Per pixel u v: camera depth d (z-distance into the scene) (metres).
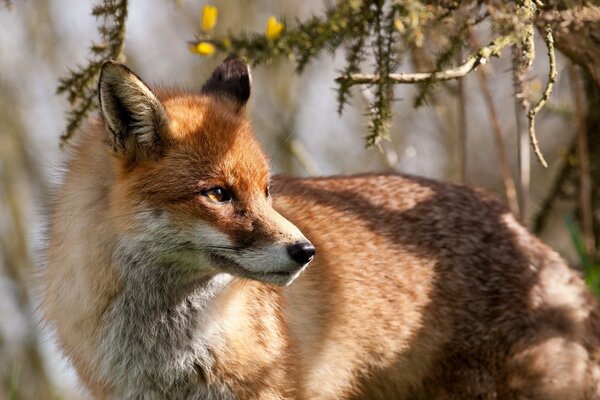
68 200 10.21
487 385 11.72
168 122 9.66
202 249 9.64
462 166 14.84
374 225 11.89
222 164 9.66
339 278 11.40
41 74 24.17
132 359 10.24
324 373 11.17
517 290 11.80
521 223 12.54
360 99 25.22
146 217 9.62
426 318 11.79
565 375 11.68
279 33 11.41
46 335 11.30
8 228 23.56
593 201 15.30
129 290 9.95
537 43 17.03
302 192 11.99
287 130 24.16
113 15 11.16
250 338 10.20
